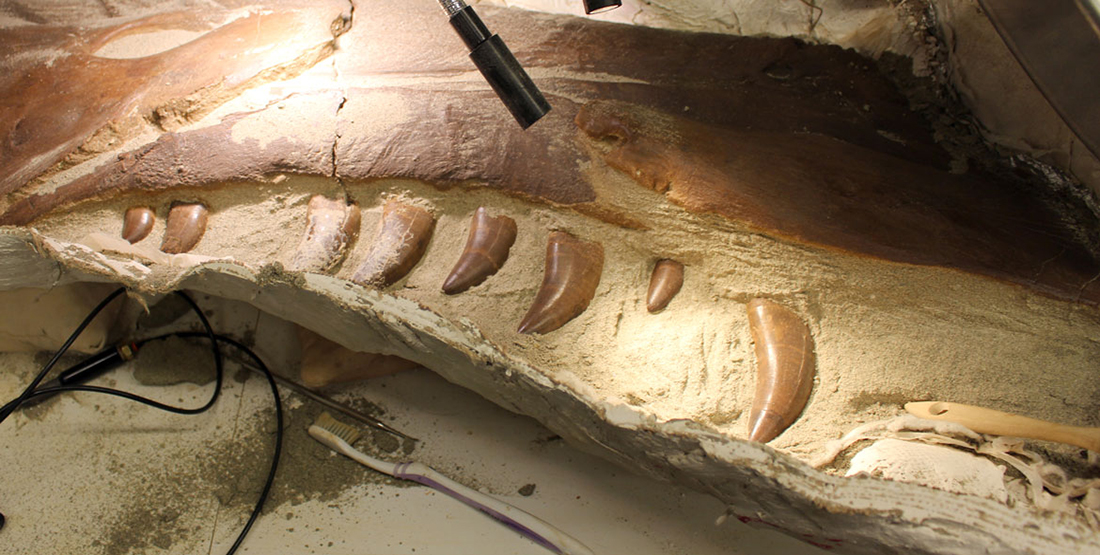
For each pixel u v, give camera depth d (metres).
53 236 0.44
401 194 0.45
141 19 0.52
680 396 0.41
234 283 0.42
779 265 0.43
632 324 0.43
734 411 0.41
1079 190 0.45
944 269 0.41
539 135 0.45
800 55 0.51
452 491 0.48
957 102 0.48
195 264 0.41
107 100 0.47
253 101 0.47
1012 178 0.46
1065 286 0.41
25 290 0.48
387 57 0.49
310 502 0.48
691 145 0.45
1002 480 0.37
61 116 0.47
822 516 0.36
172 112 0.46
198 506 0.48
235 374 0.54
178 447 0.51
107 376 0.53
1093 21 0.37
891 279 0.42
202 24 0.51
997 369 0.41
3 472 0.49
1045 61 0.40
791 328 0.42
